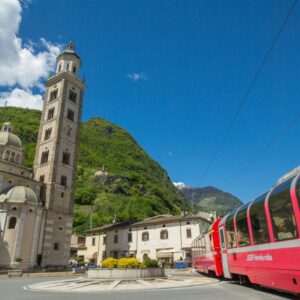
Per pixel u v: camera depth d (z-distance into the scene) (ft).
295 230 40.37
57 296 57.11
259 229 52.70
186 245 202.28
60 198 198.08
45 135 215.92
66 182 205.67
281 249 44.24
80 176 492.13
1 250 159.94
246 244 59.52
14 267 156.97
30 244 168.55
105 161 582.76
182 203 537.65
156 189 513.86
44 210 184.85
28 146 432.25
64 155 210.18
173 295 55.83
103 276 97.96
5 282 99.50
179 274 129.39
